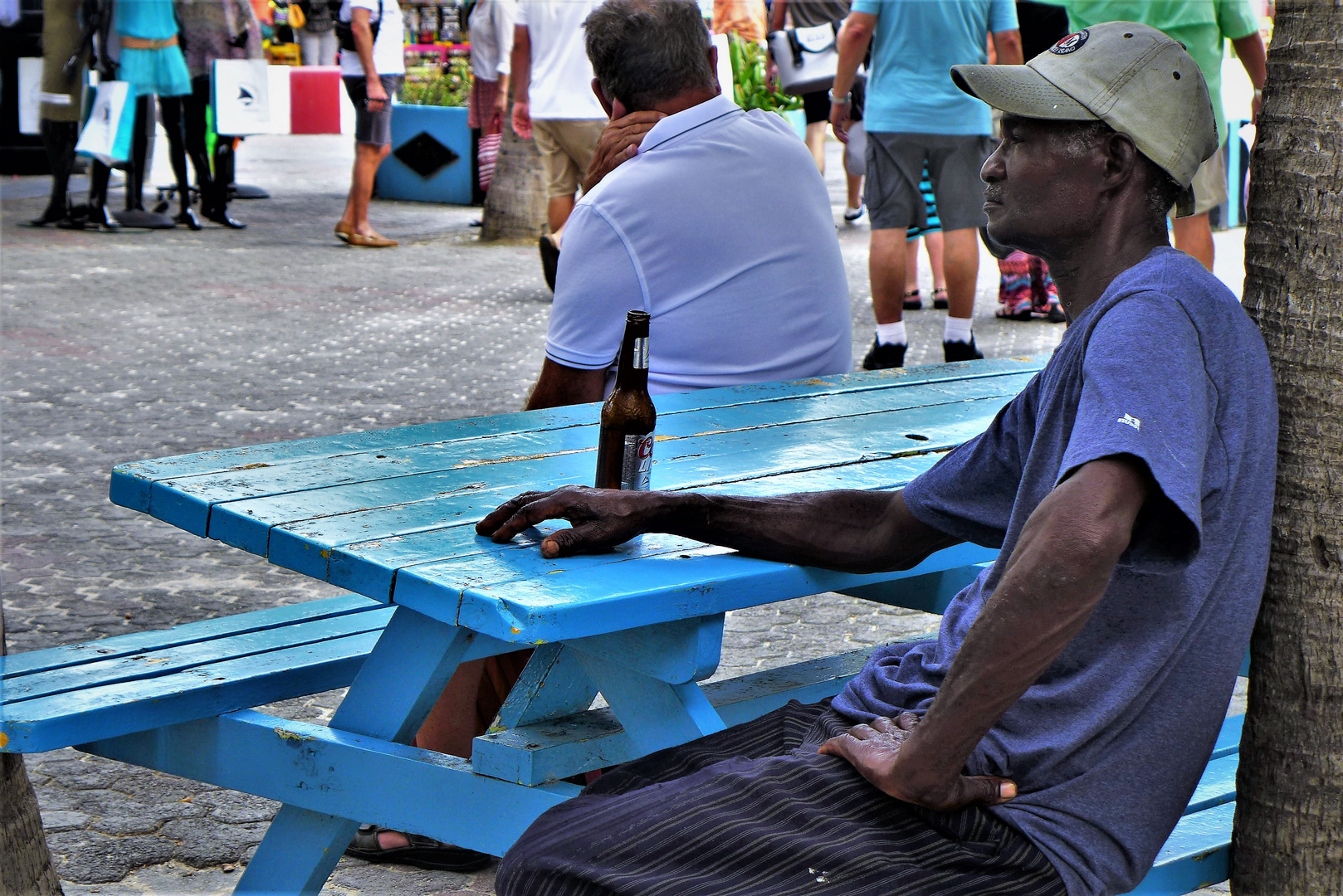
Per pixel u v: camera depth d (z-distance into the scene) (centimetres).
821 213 425
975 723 209
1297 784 248
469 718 358
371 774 276
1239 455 222
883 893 211
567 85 1171
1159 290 218
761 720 264
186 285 1198
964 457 256
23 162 1838
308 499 285
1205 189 848
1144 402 205
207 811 389
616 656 263
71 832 373
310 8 1736
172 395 823
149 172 1872
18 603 513
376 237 1460
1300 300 238
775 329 412
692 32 407
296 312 1094
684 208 394
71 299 1114
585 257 395
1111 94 228
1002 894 215
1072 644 227
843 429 357
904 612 548
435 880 363
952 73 235
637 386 287
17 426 751
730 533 266
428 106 1864
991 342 1001
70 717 273
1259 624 249
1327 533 241
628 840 221
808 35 1191
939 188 804
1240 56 870
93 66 1488
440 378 884
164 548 583
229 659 314
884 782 221
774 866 215
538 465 317
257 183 1970
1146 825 225
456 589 235
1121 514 199
